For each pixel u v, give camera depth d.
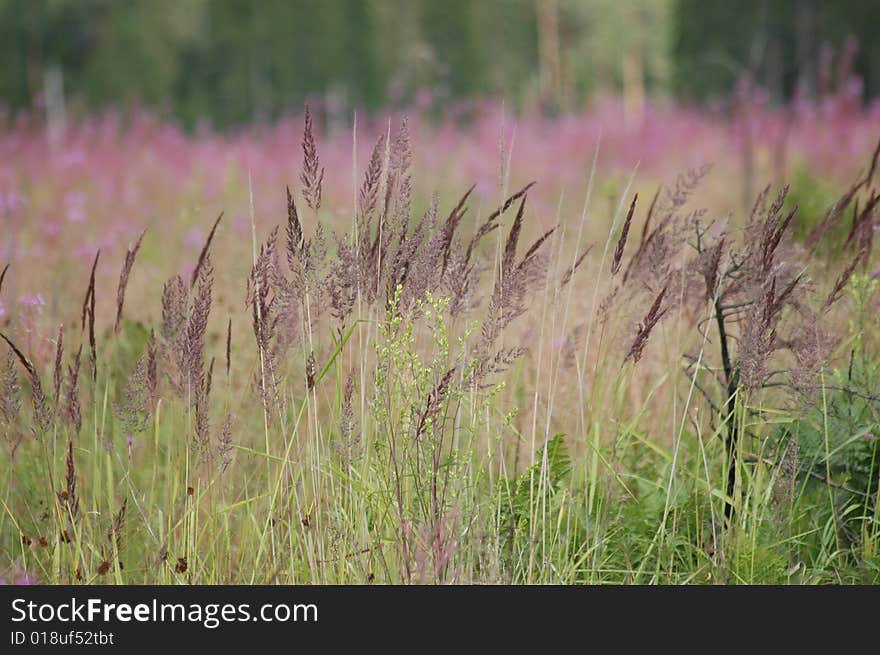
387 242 7.77
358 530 7.64
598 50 105.19
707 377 9.55
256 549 8.27
